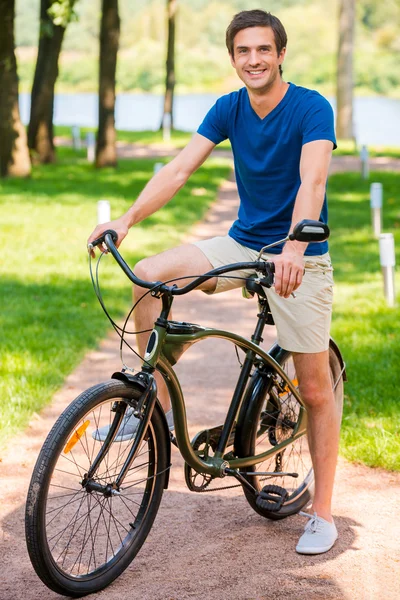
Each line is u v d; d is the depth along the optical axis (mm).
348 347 9664
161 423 5039
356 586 4773
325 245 5215
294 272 4500
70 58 129750
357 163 33656
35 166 30172
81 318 11070
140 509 5109
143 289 5098
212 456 5250
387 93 114750
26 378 8414
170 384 4844
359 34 117625
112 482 4840
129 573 5008
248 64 4879
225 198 24828
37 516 4395
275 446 5637
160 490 5137
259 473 5508
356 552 5191
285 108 4980
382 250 11781
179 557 5191
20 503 5930
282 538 5445
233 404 5285
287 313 5109
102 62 29672
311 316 5117
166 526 5633
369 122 67500
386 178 28312
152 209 5219
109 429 4785
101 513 5148
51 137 31484
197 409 8047
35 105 30984
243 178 5246
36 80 30953
